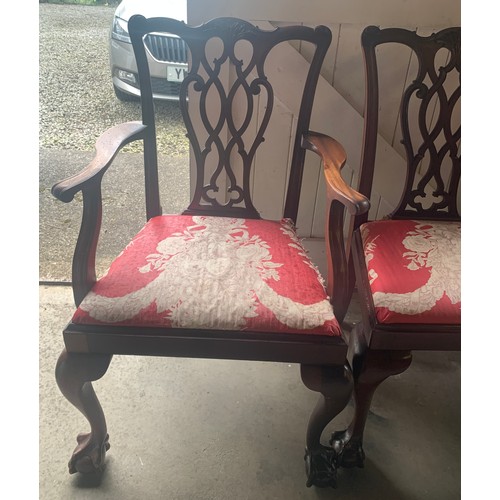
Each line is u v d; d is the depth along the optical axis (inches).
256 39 40.5
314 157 57.2
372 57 41.9
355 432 40.1
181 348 32.1
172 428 44.7
